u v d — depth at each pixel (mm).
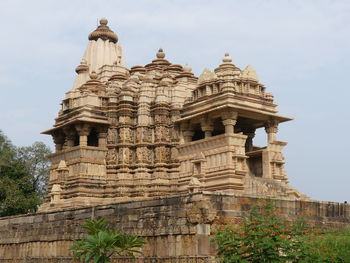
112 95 38125
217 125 36562
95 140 38938
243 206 21219
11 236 31438
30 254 29438
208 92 34750
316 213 23922
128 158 36781
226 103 32531
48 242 28203
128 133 37219
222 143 32469
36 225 29500
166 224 21391
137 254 22328
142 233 22328
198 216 20000
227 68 34688
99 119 37375
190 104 36062
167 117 37062
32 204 50031
